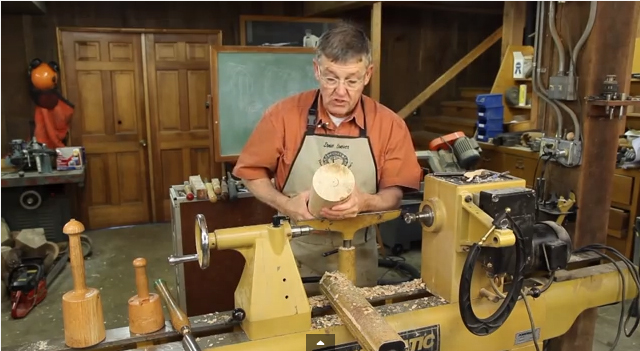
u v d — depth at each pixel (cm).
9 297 313
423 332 118
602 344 256
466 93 523
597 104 165
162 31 442
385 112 150
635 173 314
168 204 478
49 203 382
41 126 412
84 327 103
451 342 122
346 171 111
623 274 148
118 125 452
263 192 142
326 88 130
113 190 462
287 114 146
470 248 109
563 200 176
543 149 183
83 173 373
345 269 126
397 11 510
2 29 406
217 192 256
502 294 121
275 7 467
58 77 425
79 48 428
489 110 369
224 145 328
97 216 461
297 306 108
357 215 123
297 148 146
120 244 422
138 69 446
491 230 105
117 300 318
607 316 286
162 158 468
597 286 144
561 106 178
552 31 176
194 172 477
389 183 149
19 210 375
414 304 122
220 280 268
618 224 325
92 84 437
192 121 468
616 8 165
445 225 121
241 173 148
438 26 527
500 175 126
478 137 381
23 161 367
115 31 432
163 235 445
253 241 107
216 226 261
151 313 110
